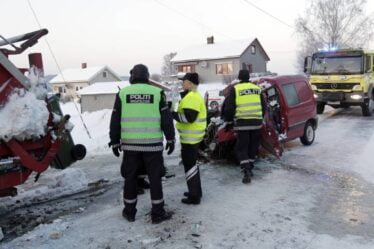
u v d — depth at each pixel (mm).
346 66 14812
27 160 4465
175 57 45969
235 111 6398
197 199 5410
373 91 15562
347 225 4707
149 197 5762
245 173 6410
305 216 4992
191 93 5238
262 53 46969
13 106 4270
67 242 4309
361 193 5895
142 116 4625
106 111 16297
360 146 9227
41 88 4688
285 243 4242
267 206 5340
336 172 7043
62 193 6145
